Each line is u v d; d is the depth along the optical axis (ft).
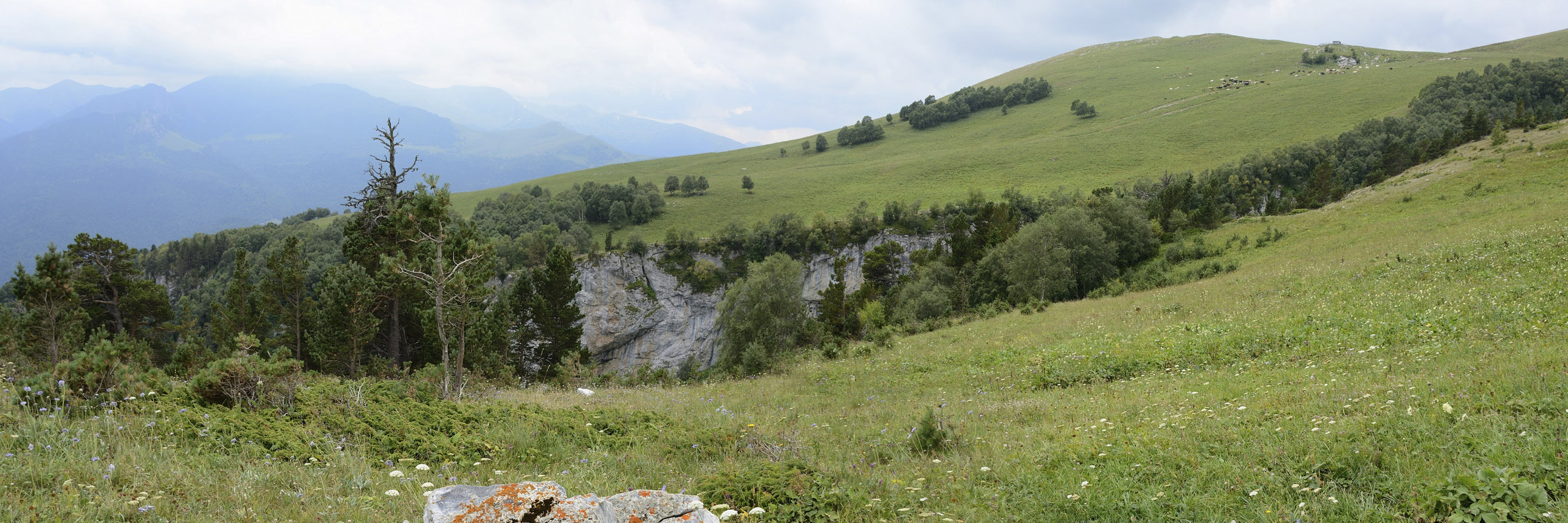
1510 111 397.19
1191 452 24.72
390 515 18.92
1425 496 16.89
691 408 55.98
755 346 106.42
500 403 50.34
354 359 105.60
